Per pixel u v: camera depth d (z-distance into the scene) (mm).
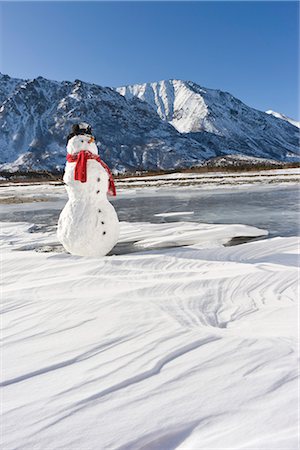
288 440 1439
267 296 3643
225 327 2889
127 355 2379
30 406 1877
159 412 1729
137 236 8500
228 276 4340
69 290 4105
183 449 1486
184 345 2455
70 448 1555
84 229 5930
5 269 5332
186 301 3535
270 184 28141
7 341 2791
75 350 2527
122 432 1623
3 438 1646
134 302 3498
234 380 1938
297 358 2133
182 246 7535
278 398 1737
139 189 30984
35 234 9578
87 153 6062
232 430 1547
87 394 1940
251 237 8258
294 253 5559
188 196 21719
